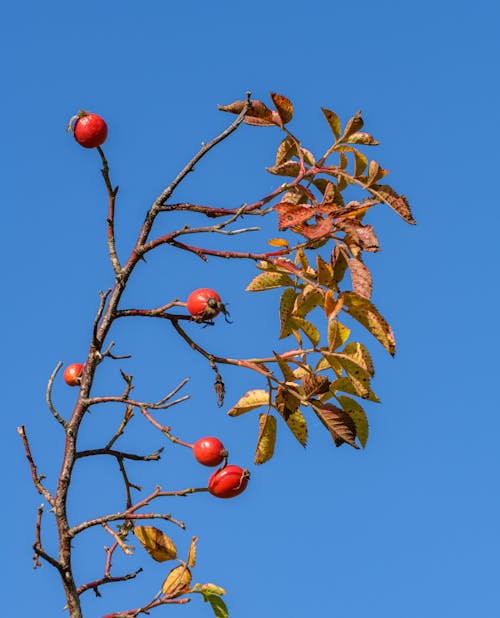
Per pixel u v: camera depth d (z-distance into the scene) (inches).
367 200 212.7
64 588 179.3
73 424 186.4
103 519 183.0
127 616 185.8
